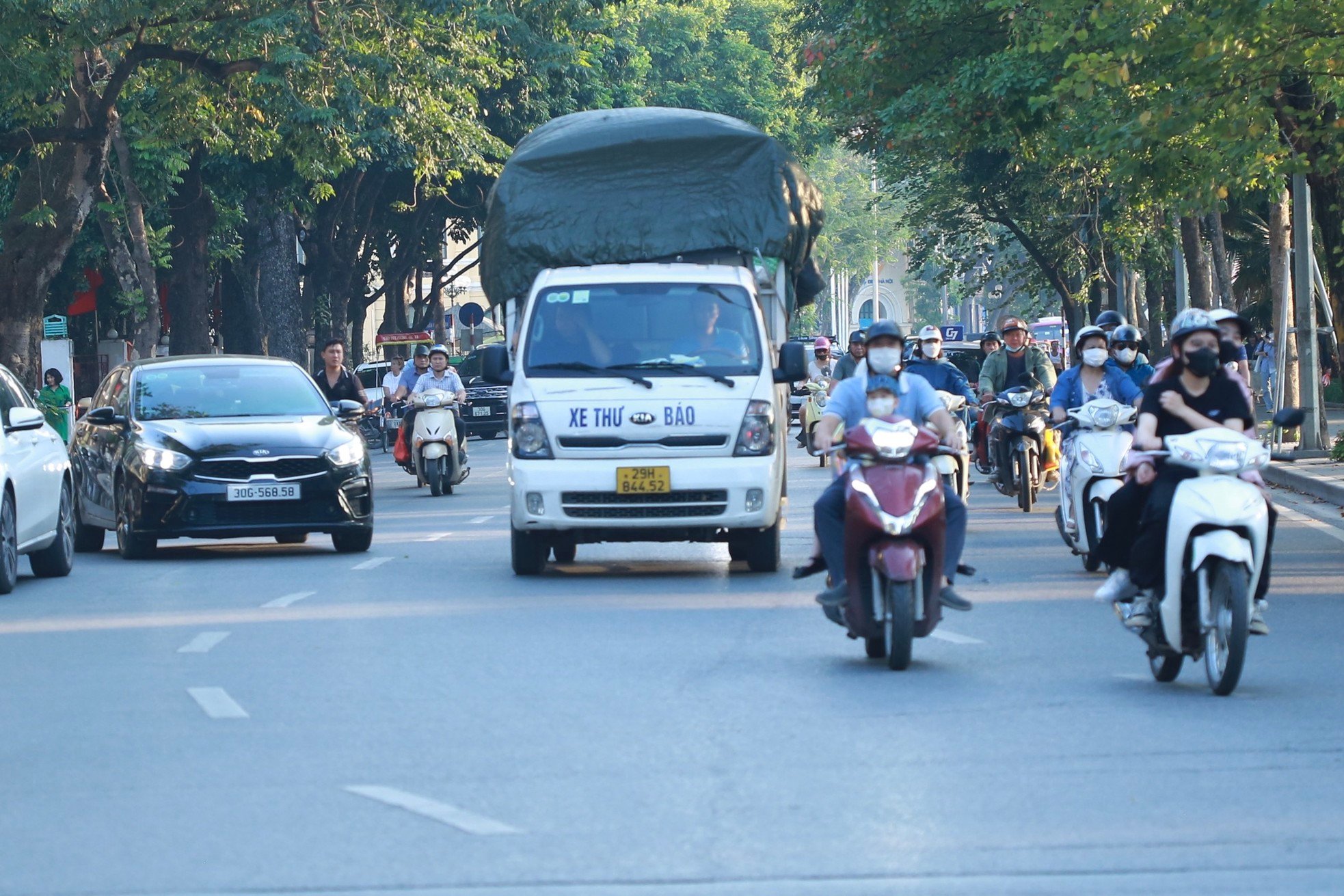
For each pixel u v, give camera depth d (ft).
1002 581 107.96
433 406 199.82
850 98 249.96
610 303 113.19
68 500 122.42
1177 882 44.19
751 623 90.43
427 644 84.02
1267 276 351.25
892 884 43.96
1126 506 73.20
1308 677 73.72
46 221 225.56
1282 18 144.05
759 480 108.27
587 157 133.08
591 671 75.87
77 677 76.74
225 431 128.26
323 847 48.11
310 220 386.52
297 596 103.91
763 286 132.77
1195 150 167.94
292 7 233.14
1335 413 338.75
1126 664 77.46
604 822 50.37
